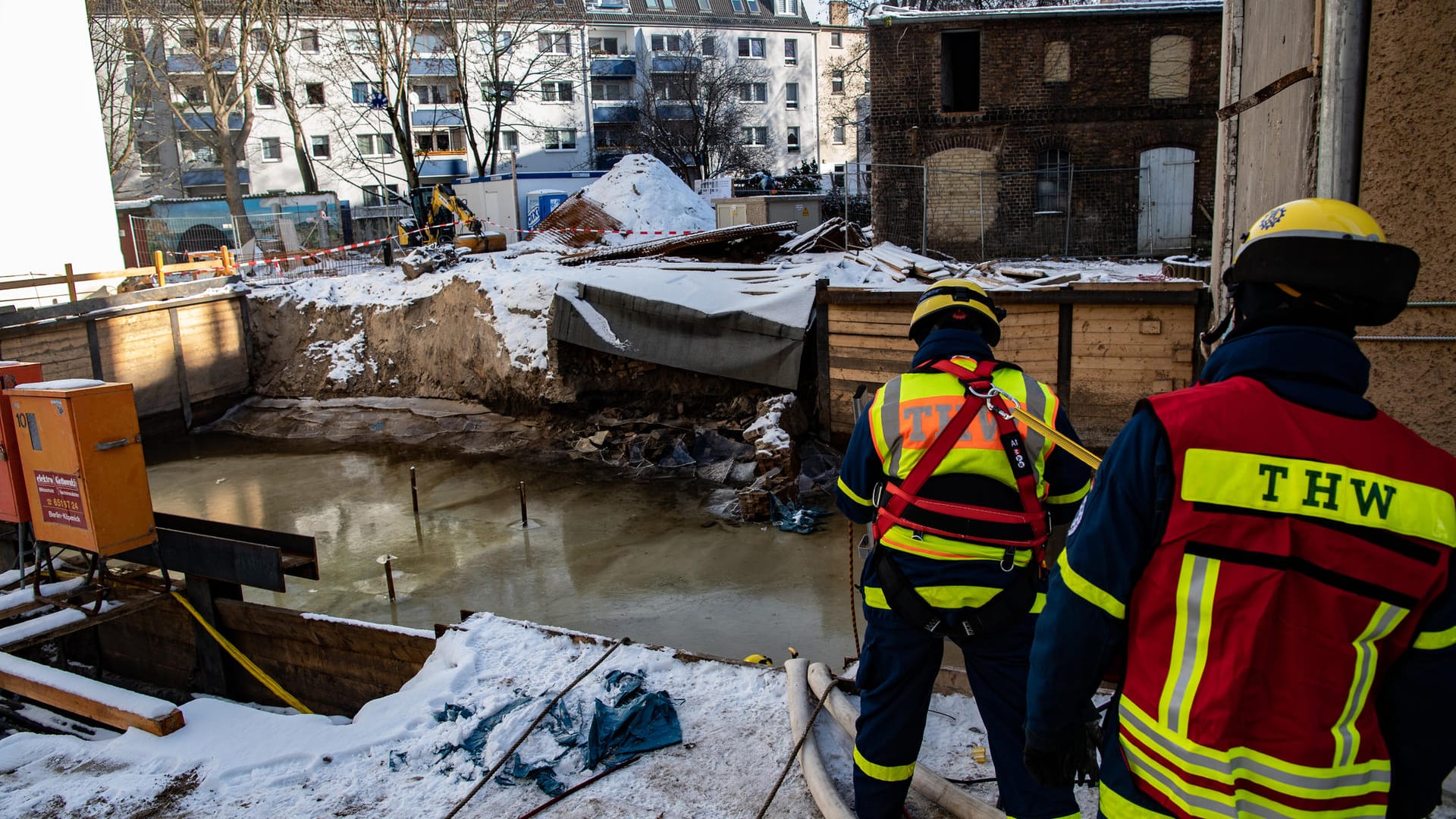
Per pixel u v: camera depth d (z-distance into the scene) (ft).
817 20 201.98
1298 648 4.91
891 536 8.73
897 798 9.34
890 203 74.49
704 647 26.43
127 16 103.14
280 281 65.57
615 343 46.32
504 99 128.47
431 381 56.34
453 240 80.43
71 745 13.88
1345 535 4.83
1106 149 72.64
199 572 19.72
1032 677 5.78
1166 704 5.22
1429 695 4.88
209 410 59.82
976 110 77.66
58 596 19.08
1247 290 5.59
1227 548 5.01
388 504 41.78
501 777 11.87
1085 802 10.37
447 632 15.99
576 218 82.84
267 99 150.10
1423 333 11.37
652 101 168.66
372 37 125.90
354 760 12.72
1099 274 52.13
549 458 47.26
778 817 10.53
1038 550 8.51
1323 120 11.47
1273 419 5.10
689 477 43.19
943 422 8.51
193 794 12.16
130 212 112.47
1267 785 4.96
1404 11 10.83
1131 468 5.38
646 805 10.96
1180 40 70.95
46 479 18.92
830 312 42.60
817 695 12.53
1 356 48.44
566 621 28.76
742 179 118.32
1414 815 5.11
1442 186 10.93
